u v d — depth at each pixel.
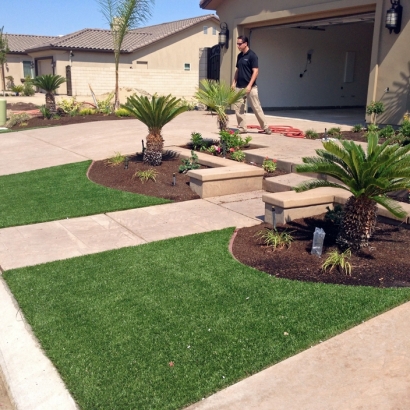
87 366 3.24
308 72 19.59
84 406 2.89
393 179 4.87
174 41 34.56
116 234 5.86
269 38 17.98
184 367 3.19
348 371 3.10
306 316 3.73
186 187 7.83
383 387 2.94
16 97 29.98
